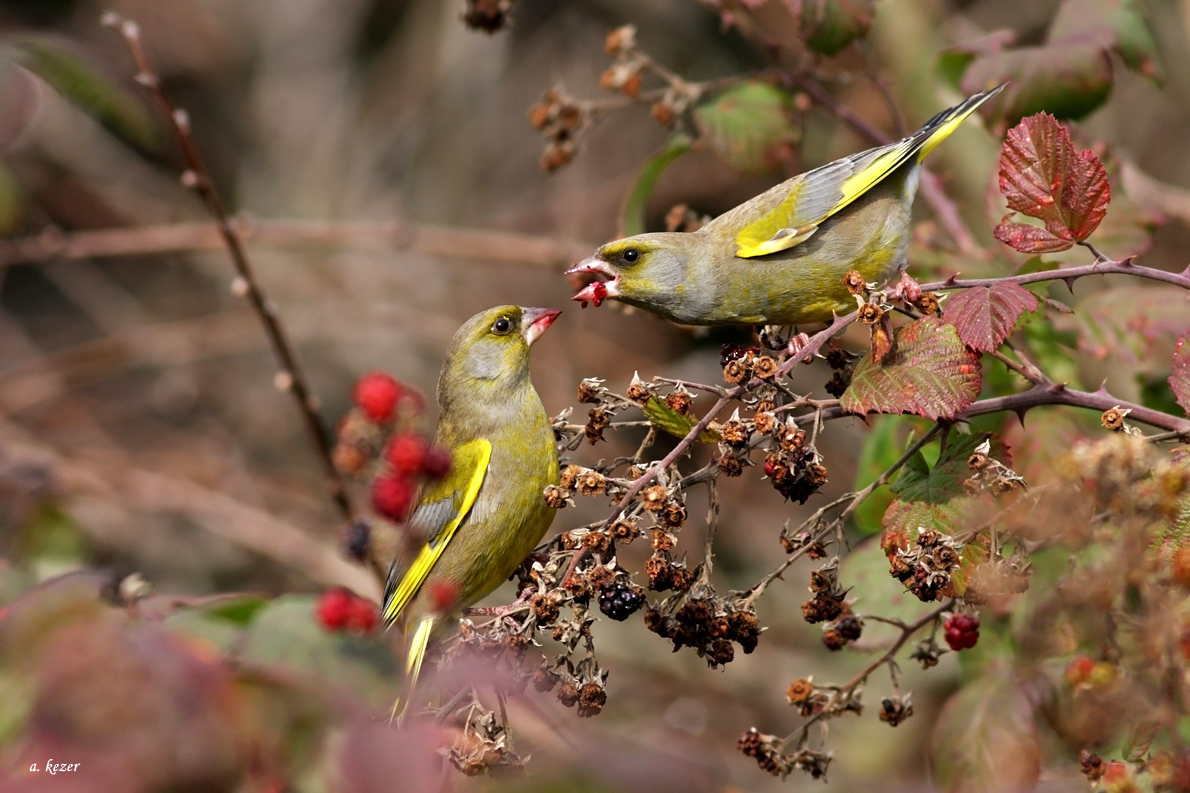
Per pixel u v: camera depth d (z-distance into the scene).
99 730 4.10
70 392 19.73
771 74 10.80
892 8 13.71
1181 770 5.13
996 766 6.89
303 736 4.29
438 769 4.53
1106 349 9.07
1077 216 6.47
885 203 9.21
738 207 9.58
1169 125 18.83
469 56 23.25
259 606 6.17
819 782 12.55
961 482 6.35
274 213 22.91
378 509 5.61
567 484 6.57
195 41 23.81
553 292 20.58
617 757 3.92
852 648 8.12
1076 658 5.77
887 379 6.46
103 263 21.67
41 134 21.02
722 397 6.63
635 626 16.11
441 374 9.06
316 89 23.94
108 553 16.97
